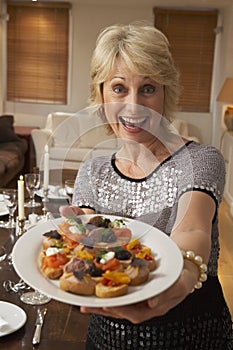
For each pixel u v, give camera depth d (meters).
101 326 1.10
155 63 0.96
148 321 1.03
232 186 5.34
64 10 7.20
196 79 7.31
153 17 7.21
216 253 1.05
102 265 0.79
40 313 1.50
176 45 7.25
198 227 0.91
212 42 7.21
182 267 0.77
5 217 2.40
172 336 1.03
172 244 0.85
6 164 5.09
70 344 1.34
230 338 1.10
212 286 1.06
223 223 4.87
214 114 7.27
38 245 0.91
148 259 0.82
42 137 6.06
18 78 7.42
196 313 1.03
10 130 6.03
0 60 7.22
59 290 0.77
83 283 0.75
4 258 1.89
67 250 0.86
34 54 7.34
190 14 7.14
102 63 1.00
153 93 0.99
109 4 7.02
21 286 1.67
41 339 1.36
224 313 1.09
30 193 2.47
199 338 1.04
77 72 7.36
